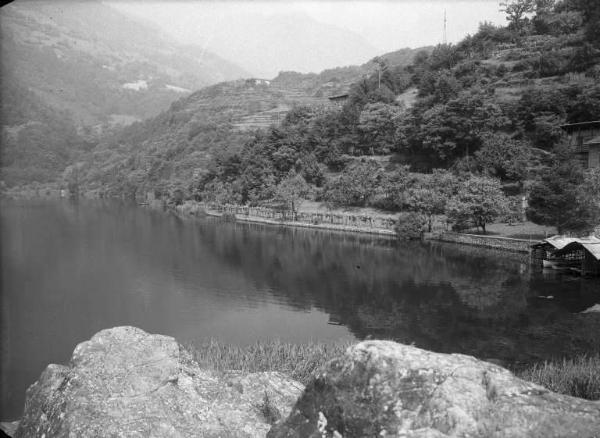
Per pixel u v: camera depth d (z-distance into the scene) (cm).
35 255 6944
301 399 719
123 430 909
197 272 6178
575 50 11069
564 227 6022
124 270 6219
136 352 1104
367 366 681
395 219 9156
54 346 3459
